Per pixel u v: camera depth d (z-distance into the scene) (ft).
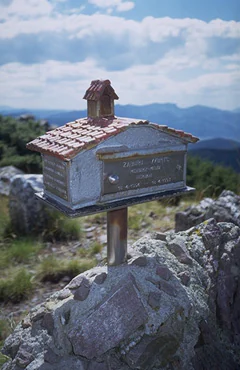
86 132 2.96
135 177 3.08
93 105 3.16
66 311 2.89
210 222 3.81
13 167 10.16
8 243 6.34
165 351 2.87
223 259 3.60
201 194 8.20
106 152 2.85
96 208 2.88
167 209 7.70
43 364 2.72
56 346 2.79
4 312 4.51
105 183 2.92
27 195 6.61
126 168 3.01
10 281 4.94
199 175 9.08
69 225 6.68
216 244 3.67
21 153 11.90
